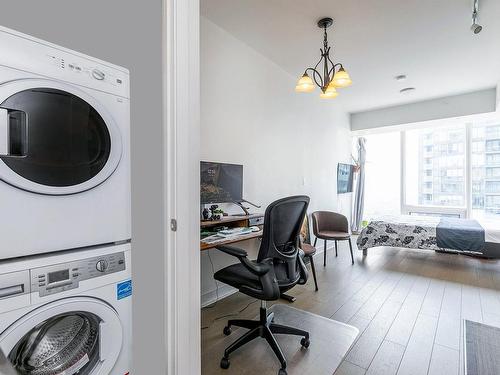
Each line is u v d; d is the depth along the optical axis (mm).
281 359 1596
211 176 2480
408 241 3777
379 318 2254
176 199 1228
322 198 4531
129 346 1198
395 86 4121
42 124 977
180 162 1233
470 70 3564
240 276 1679
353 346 1867
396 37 2795
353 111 5395
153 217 1843
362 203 5801
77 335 1082
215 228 2484
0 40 881
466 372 1614
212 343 1901
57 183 1008
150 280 1787
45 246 980
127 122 1257
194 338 1296
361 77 3785
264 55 3184
